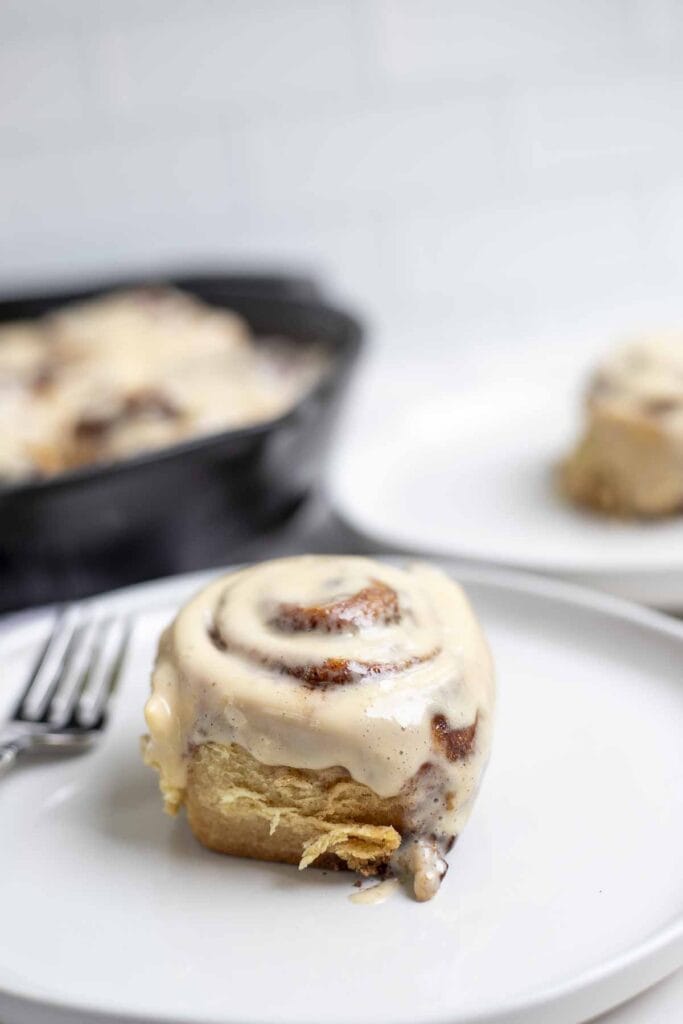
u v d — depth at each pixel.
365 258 1.30
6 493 0.73
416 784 0.54
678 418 0.79
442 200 1.29
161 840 0.56
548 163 1.30
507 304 1.34
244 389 0.97
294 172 1.26
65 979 0.51
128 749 0.61
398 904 0.53
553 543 0.78
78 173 1.23
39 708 0.62
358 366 0.89
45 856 0.56
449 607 0.58
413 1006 0.50
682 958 0.51
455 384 1.28
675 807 0.56
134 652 0.65
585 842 0.55
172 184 1.25
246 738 0.55
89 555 0.76
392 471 0.87
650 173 1.31
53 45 1.18
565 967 0.51
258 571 0.60
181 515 0.77
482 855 0.55
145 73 1.21
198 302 1.19
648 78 1.28
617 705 0.61
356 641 0.56
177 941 0.52
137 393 0.92
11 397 0.95
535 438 0.89
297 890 0.54
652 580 0.71
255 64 1.22
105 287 1.21
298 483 0.83
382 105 1.25
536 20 1.25
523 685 0.62
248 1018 0.49
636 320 1.35
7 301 1.19
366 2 1.21
